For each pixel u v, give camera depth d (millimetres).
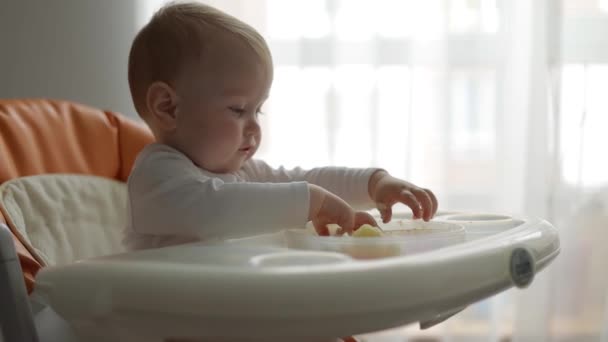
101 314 500
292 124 1502
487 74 1505
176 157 747
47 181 916
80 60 1465
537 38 1476
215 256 582
